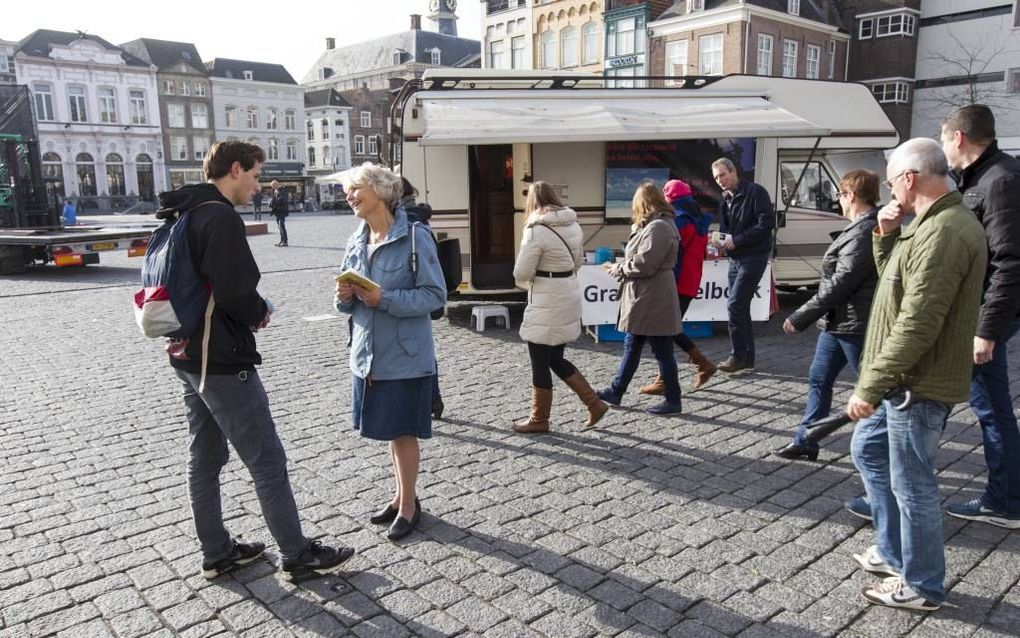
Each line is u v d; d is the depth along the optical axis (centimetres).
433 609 309
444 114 832
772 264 952
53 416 572
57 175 5500
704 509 399
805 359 732
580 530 376
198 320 296
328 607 311
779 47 3409
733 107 880
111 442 514
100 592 325
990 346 329
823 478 439
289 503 324
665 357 547
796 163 977
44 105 5419
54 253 1385
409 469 370
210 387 300
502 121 817
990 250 328
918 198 274
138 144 5853
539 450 489
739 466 459
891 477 297
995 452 366
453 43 8219
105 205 5603
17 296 1173
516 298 1053
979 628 290
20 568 346
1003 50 3316
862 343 416
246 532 379
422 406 362
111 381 673
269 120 6625
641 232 529
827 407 461
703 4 3359
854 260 406
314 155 7419
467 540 367
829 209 994
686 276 602
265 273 1440
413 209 512
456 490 427
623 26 3606
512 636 289
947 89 3516
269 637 291
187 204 293
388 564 345
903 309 270
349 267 362
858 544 360
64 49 5431
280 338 855
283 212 2033
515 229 1002
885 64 3622
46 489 436
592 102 891
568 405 588
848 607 306
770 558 347
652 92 928
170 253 289
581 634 290
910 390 280
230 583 332
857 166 997
